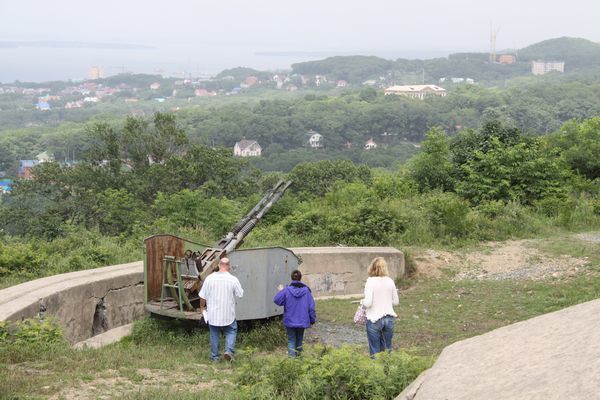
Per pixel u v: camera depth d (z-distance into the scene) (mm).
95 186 34719
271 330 10586
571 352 3699
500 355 4117
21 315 8875
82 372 7496
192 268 10578
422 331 10977
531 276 14008
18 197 33875
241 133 171500
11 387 6547
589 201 20594
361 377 6418
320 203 20906
